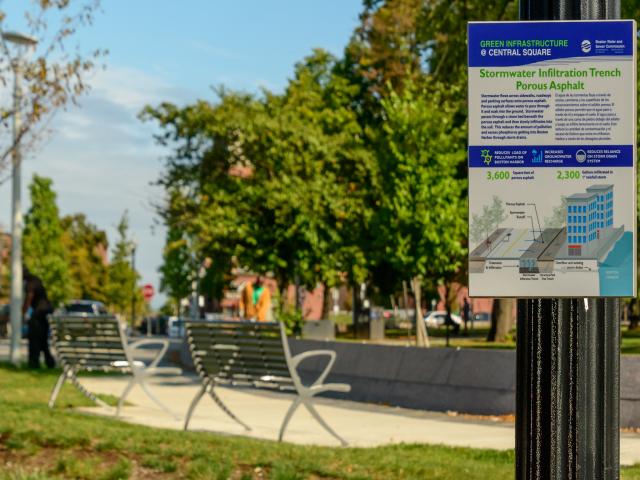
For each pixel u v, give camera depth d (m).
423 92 27.56
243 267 35.47
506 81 3.83
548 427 3.63
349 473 7.38
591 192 3.81
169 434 9.21
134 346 12.44
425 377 14.11
